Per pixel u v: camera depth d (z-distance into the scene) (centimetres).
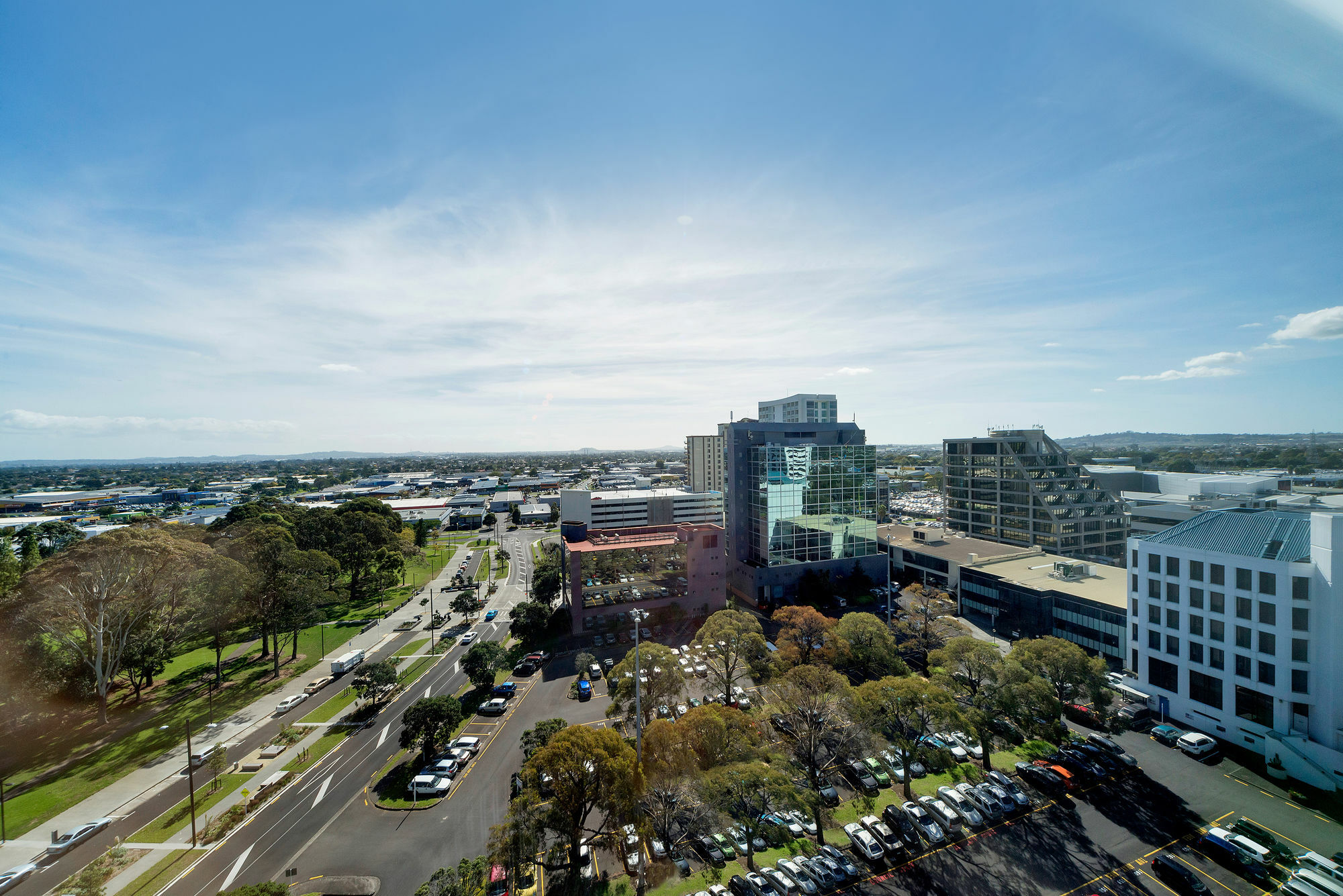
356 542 13500
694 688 7806
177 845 4912
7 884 4422
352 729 7012
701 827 4300
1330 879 4072
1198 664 6397
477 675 7481
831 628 7844
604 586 11275
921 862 4553
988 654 6134
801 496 12025
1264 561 5812
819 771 5453
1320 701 5491
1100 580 9294
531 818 4312
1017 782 5475
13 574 8281
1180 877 4222
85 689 7081
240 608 8744
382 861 4691
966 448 14700
